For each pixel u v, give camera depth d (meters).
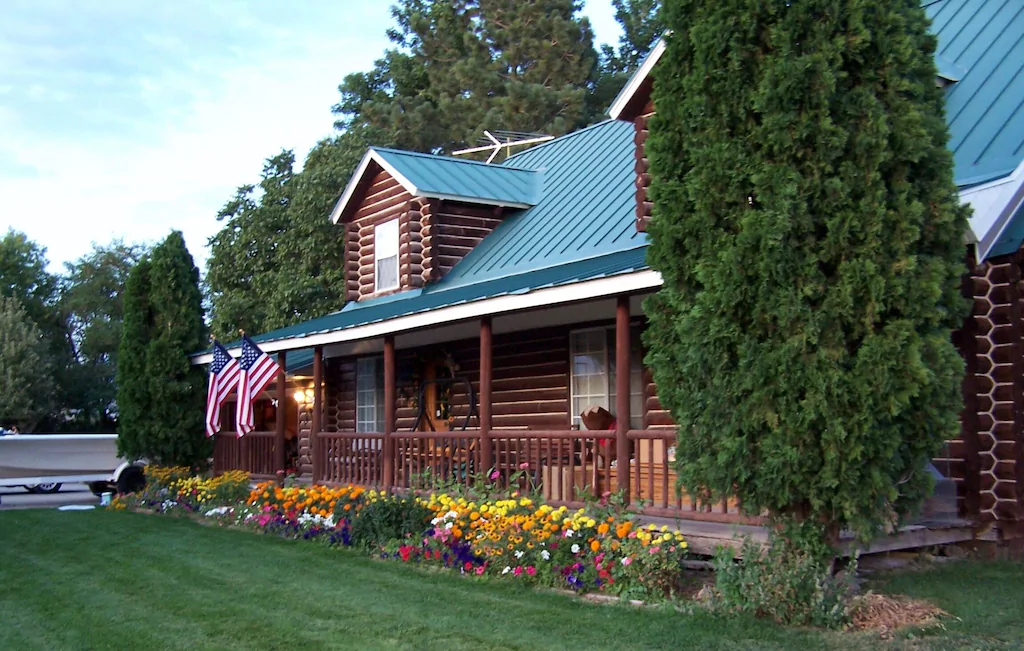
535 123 37.72
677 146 8.54
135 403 20.30
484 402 12.81
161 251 20.75
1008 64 13.23
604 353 14.73
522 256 16.44
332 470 16.36
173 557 12.08
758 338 7.77
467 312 12.53
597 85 41.38
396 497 12.59
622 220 15.47
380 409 20.05
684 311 8.30
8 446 22.62
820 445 7.48
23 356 41.81
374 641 7.46
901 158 7.52
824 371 7.39
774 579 7.73
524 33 39.88
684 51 8.52
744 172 7.91
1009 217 10.34
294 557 11.80
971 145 11.87
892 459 7.50
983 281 10.87
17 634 8.13
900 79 7.61
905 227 7.38
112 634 7.96
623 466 10.67
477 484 12.05
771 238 7.55
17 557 12.50
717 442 7.97
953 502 10.70
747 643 7.07
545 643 7.27
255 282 32.78
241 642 7.57
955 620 7.55
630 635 7.43
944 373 7.38
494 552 10.10
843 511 7.48
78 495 26.30
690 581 9.30
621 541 9.17
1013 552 10.42
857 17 7.61
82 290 48.66
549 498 12.07
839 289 7.45
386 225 19.38
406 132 38.19
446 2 41.91
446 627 7.84
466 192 18.27
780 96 7.73
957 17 15.12
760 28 8.00
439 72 40.84
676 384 8.31
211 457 21.38
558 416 15.49
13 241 49.12
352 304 20.44
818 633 7.32
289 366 21.42
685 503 11.32
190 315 20.69
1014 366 10.60
